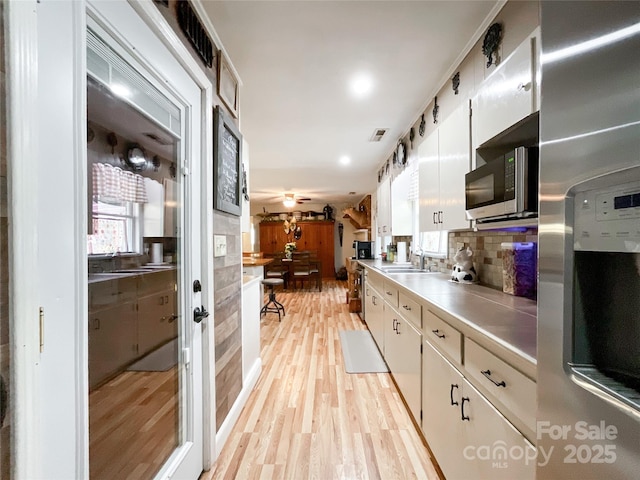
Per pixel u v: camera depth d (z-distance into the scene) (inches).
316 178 243.0
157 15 46.0
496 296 68.4
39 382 25.0
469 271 88.8
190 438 57.4
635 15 19.4
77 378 31.1
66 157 29.7
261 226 383.2
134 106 43.2
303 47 80.6
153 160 48.3
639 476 19.0
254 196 328.5
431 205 94.7
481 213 62.4
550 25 26.5
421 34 76.0
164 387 52.2
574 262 24.4
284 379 105.9
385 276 110.3
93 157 36.0
